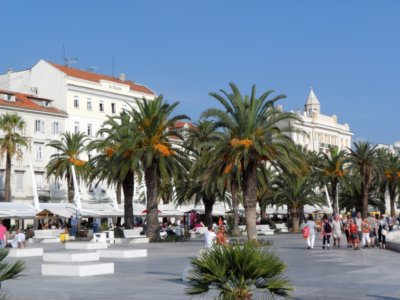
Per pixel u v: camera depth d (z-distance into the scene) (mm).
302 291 17016
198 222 71375
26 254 34281
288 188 70438
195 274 11250
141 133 47000
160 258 31422
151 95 102750
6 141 67250
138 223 75812
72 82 88125
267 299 11945
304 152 81750
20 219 70125
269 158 39562
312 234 37406
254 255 11008
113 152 50438
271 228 73875
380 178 78875
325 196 98312
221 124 40688
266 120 40688
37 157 81438
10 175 71938
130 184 53219
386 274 21781
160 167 47875
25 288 18484
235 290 10922
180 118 48938
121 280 20672
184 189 63781
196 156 52406
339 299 15461
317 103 144250
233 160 39344
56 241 52812
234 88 40406
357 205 92688
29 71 89438
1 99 78312
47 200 81688
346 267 24656
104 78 96312
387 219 49062
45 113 82750
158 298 16109
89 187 87250
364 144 77812
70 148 74375
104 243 38969
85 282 20109
